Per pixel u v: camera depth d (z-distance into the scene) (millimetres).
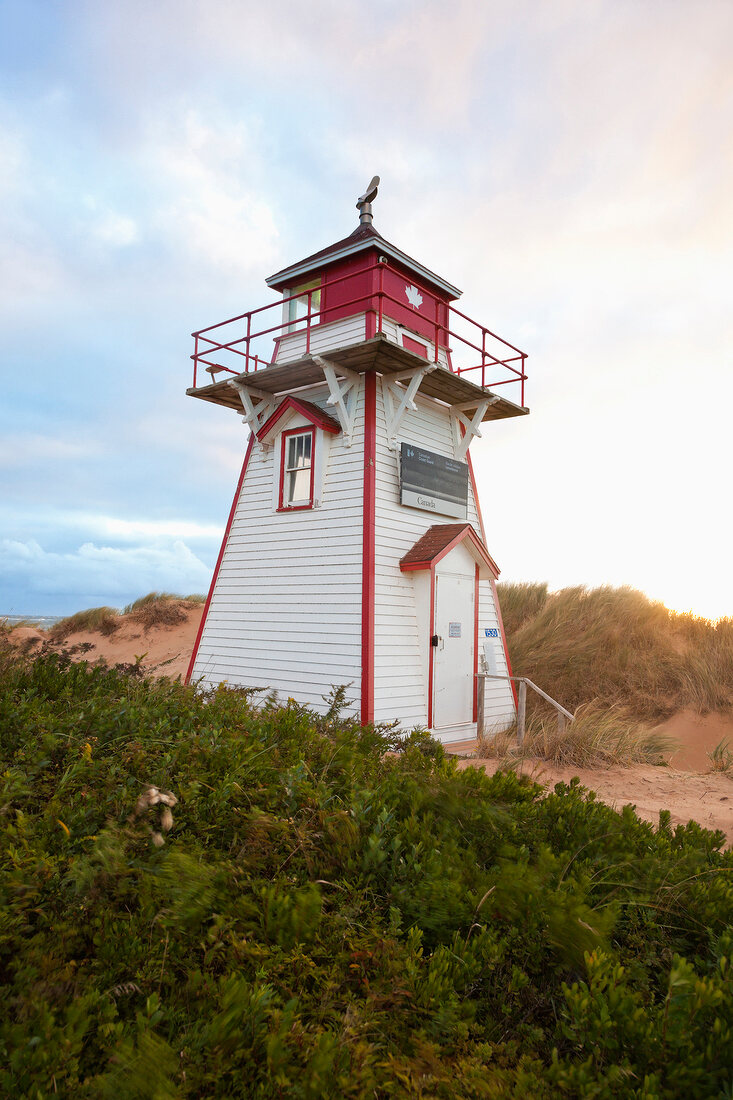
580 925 2572
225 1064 1830
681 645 17672
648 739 12188
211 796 3469
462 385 13570
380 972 2379
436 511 14289
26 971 2062
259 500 14883
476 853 3531
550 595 22016
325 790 3781
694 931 2918
